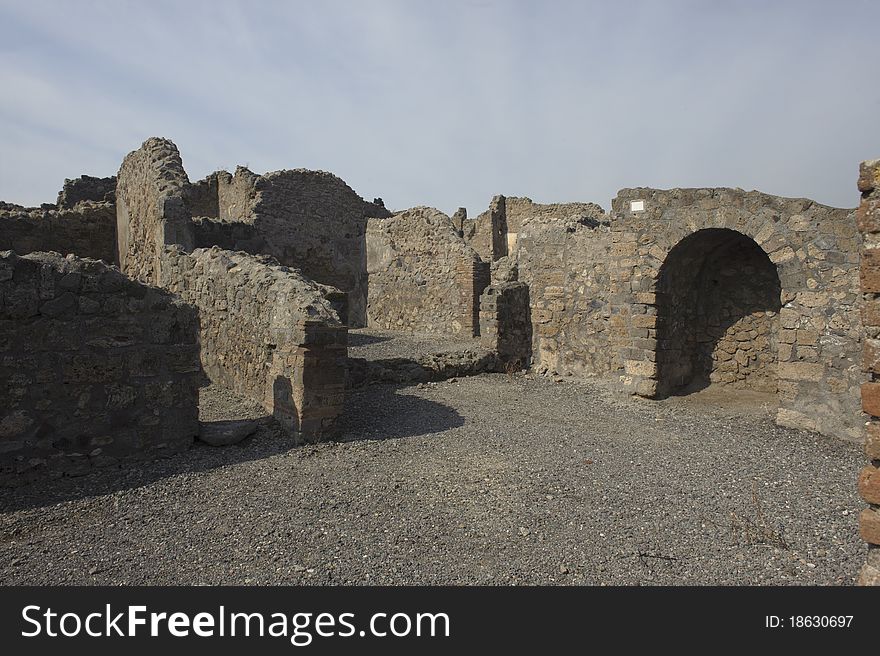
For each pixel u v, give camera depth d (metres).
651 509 4.68
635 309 9.62
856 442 6.95
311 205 17.44
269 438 6.32
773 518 4.50
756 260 10.17
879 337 2.65
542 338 11.75
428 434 6.94
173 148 12.59
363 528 4.21
